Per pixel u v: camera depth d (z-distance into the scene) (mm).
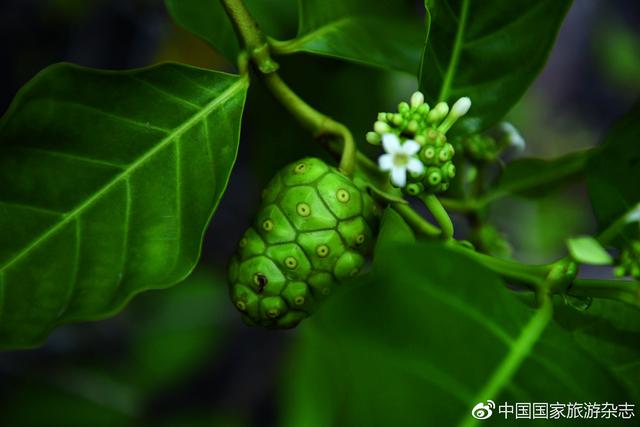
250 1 583
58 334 851
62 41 886
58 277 442
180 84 462
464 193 576
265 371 1060
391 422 383
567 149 1504
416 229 472
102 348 884
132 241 450
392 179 448
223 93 466
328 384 366
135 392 744
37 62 884
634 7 1576
